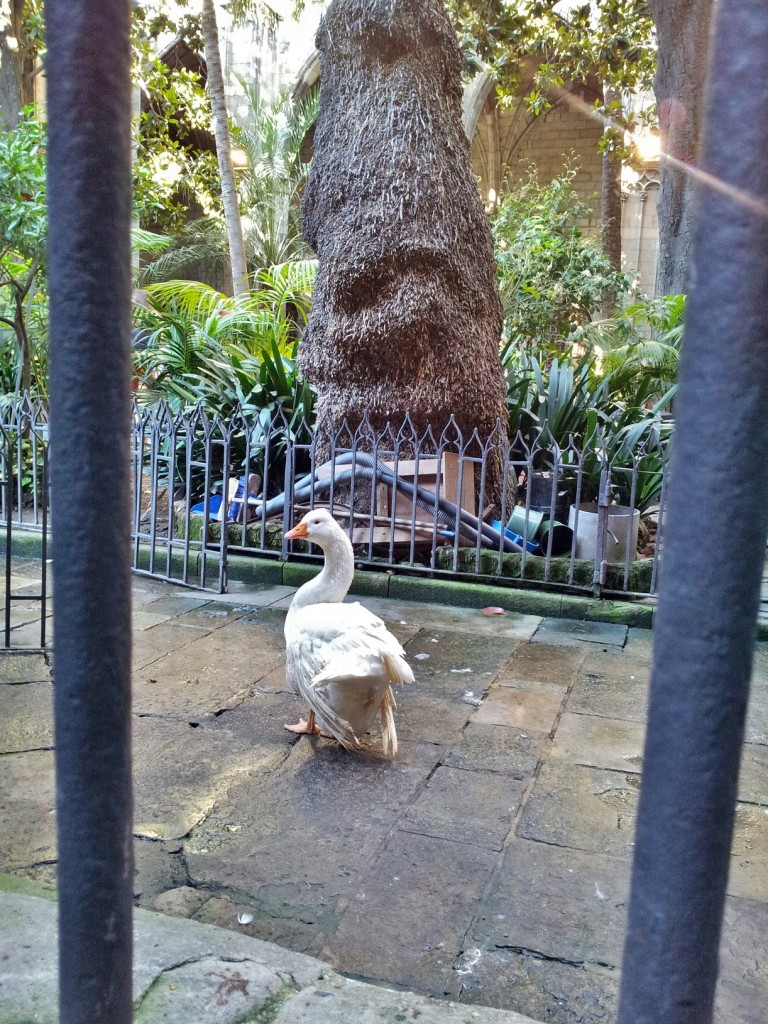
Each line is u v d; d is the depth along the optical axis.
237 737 4.02
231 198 14.30
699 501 0.89
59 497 1.13
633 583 6.28
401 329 6.88
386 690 3.75
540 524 6.99
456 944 2.60
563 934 2.65
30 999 2.03
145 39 15.51
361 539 6.95
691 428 0.89
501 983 2.44
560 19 14.61
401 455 7.20
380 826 3.27
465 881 2.93
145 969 2.22
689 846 0.95
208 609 6.12
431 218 6.87
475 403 7.17
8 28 13.61
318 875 2.94
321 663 3.67
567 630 5.91
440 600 6.49
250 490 7.55
